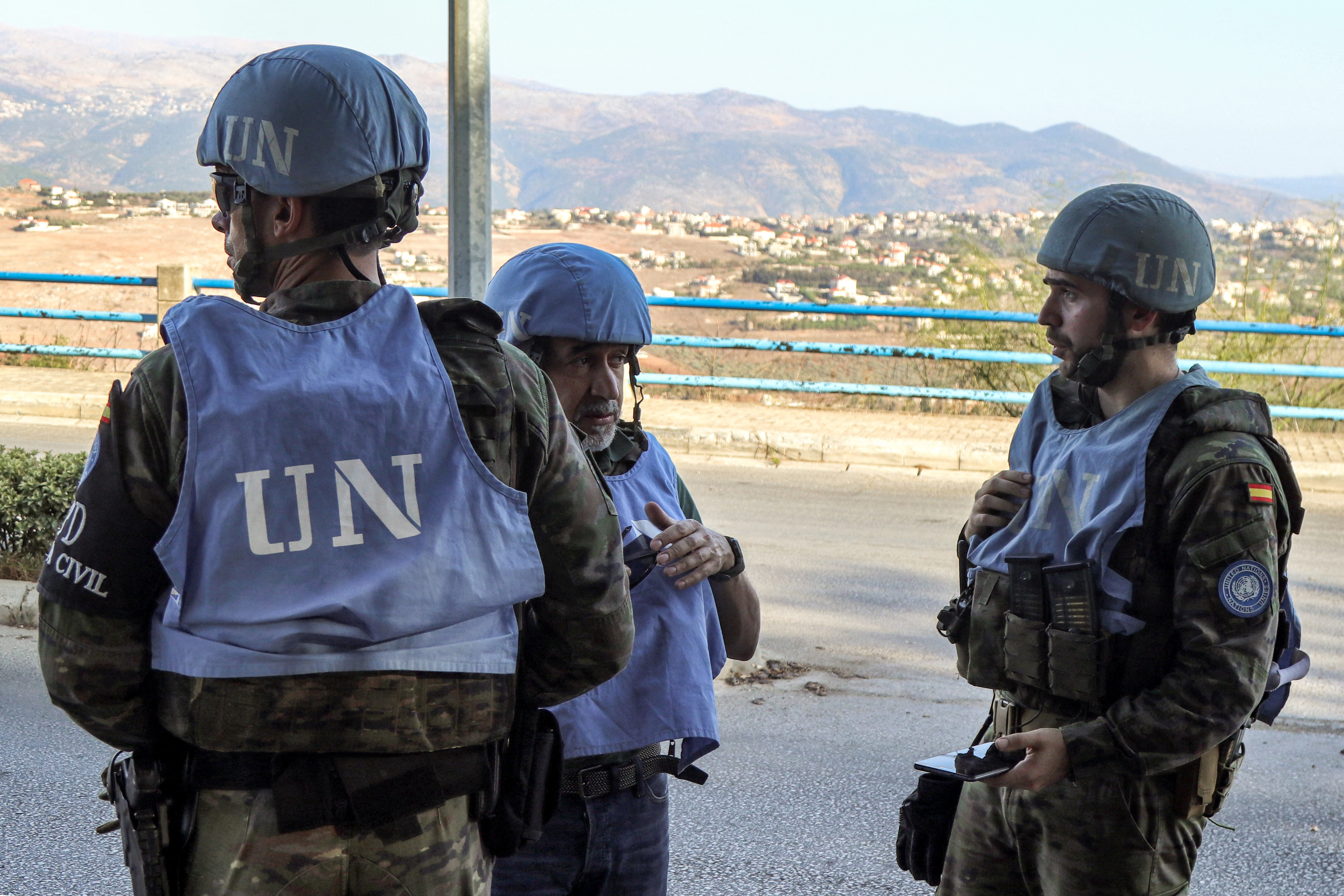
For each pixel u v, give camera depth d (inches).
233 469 50.3
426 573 51.9
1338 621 235.9
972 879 79.6
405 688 51.9
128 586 51.4
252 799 51.2
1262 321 442.0
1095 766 68.6
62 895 121.6
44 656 51.9
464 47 247.4
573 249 79.3
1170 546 69.9
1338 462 382.0
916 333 469.7
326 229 55.3
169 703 52.2
